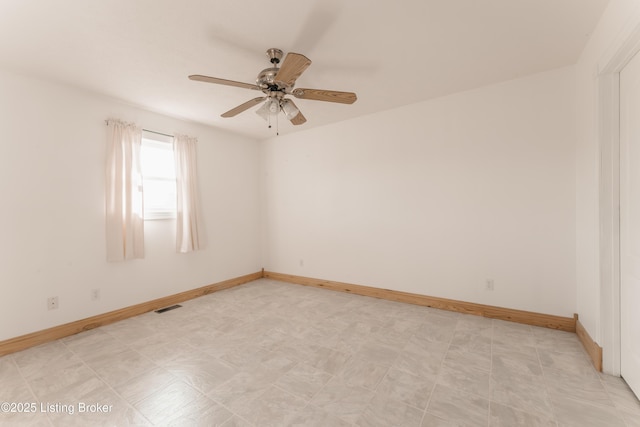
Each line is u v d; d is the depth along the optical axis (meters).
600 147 1.95
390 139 3.60
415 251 3.46
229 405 1.73
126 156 3.16
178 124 3.76
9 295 2.46
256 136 4.74
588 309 2.27
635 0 1.45
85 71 2.52
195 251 3.93
